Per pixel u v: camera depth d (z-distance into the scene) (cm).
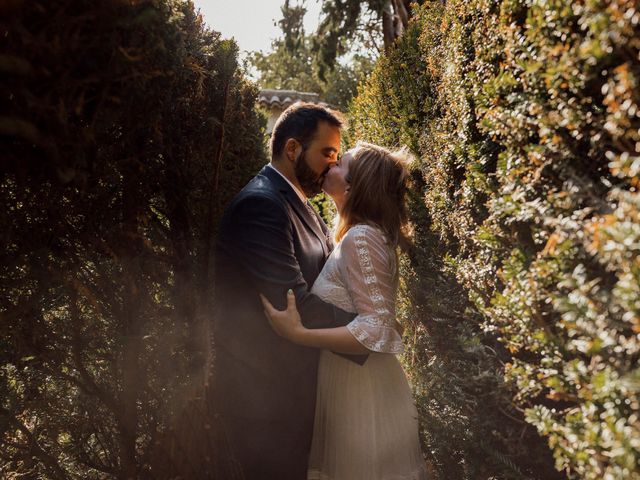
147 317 216
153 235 222
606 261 106
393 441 205
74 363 217
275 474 211
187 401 214
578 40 118
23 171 144
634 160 102
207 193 244
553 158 132
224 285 215
